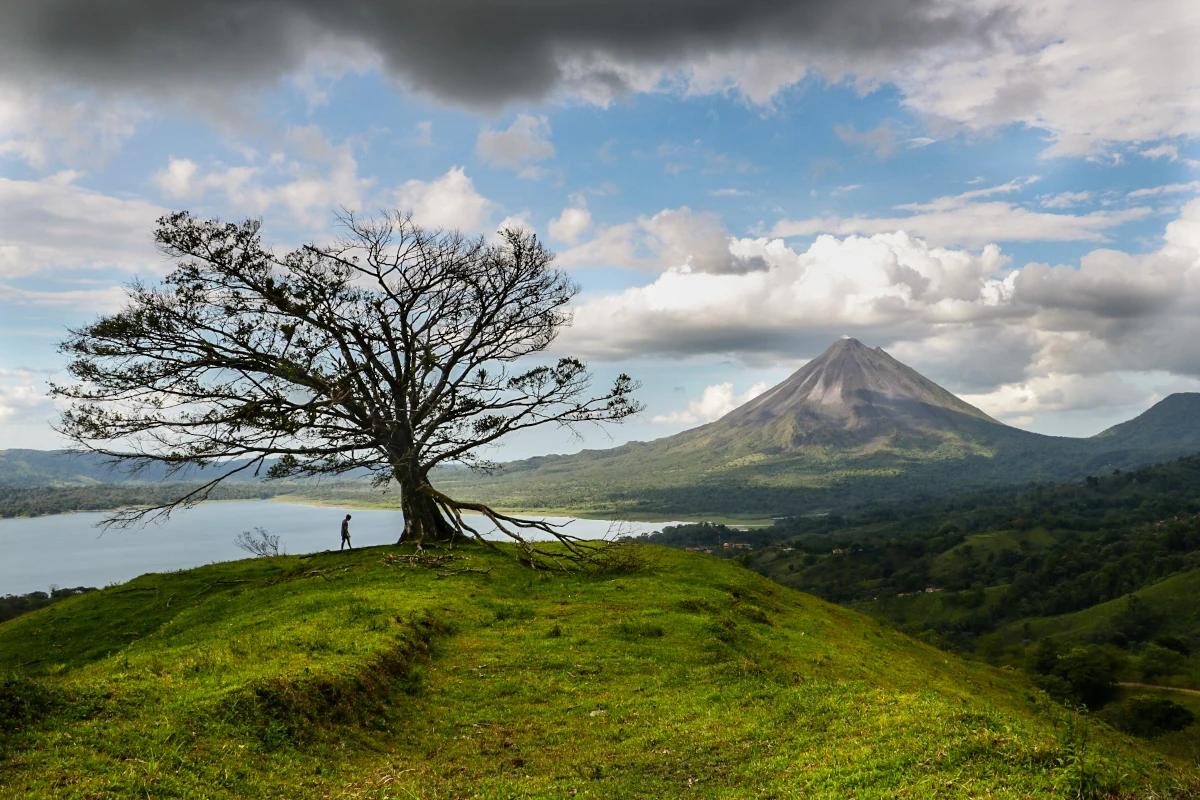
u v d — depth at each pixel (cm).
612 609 2891
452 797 1342
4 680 1325
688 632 2559
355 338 4197
